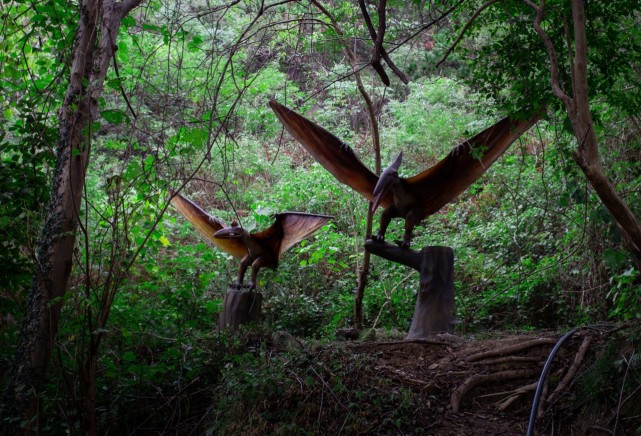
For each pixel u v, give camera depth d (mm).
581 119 4461
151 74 7062
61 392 5738
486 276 10125
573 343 5910
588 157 4418
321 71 12445
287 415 5520
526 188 10734
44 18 6438
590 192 7391
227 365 6215
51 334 5352
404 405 5426
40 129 6195
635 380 5051
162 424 6340
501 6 6297
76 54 5590
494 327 9570
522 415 5516
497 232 10703
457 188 7285
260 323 7848
